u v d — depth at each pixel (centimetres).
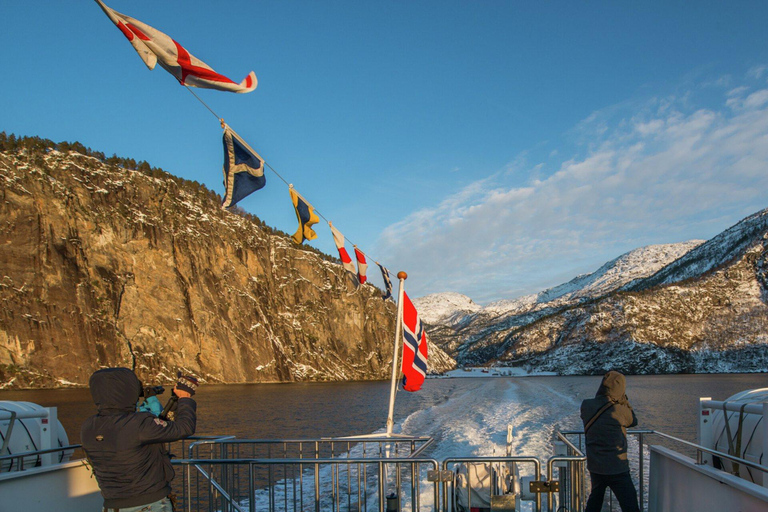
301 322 12850
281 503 1105
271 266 13250
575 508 640
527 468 1234
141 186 10906
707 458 615
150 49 462
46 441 662
